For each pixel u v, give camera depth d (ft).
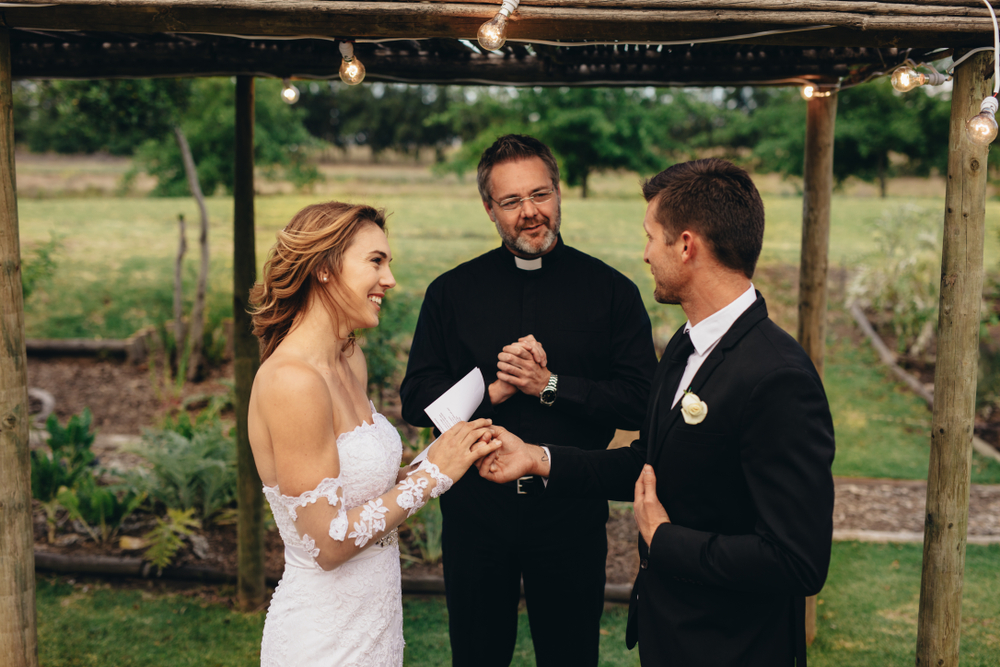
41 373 24.88
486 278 8.57
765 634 5.42
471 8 6.31
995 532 15.33
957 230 6.95
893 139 36.29
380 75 10.68
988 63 6.70
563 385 7.92
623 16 6.28
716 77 10.39
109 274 30.86
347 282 5.93
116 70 10.76
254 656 10.89
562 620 8.32
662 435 5.66
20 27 6.70
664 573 5.52
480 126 48.06
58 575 13.37
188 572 13.17
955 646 7.40
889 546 14.73
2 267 6.81
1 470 6.90
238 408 11.82
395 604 6.43
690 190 5.41
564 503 8.00
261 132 31.09
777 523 4.90
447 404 7.25
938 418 7.23
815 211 10.71
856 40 6.53
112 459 18.94
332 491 5.53
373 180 64.03
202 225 24.99
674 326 25.48
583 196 47.29
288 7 6.36
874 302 27.81
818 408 5.03
